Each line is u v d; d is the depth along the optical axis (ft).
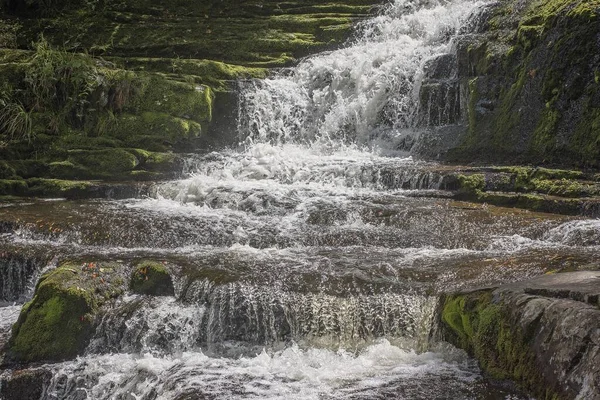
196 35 53.57
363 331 23.20
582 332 17.42
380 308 23.38
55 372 22.15
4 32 52.60
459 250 28.19
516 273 24.22
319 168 38.37
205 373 20.76
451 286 23.73
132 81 44.86
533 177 33.91
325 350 22.72
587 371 16.84
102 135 43.50
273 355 22.85
